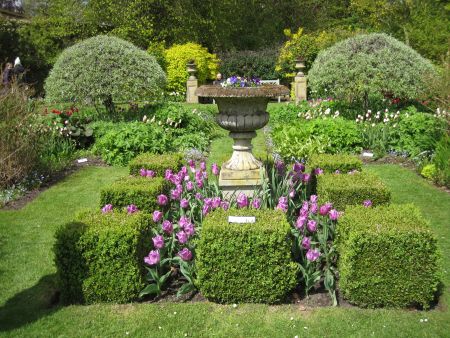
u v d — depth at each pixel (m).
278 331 3.12
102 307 3.45
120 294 3.47
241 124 4.64
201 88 4.68
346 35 17.25
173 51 18.23
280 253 3.34
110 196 4.44
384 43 9.69
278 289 3.38
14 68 13.89
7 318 3.35
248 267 3.37
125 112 10.48
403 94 9.55
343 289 3.41
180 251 3.52
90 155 8.55
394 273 3.29
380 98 10.70
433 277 3.28
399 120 8.94
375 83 9.35
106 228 3.44
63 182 6.99
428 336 3.02
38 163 7.11
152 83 10.11
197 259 3.50
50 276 3.97
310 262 3.46
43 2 27.53
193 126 9.77
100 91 9.62
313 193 5.24
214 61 19.50
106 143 8.09
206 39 22.34
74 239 3.39
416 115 8.11
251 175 4.86
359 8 22.92
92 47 9.90
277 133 8.88
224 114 4.67
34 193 6.46
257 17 25.92
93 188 6.66
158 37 20.62
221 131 10.96
